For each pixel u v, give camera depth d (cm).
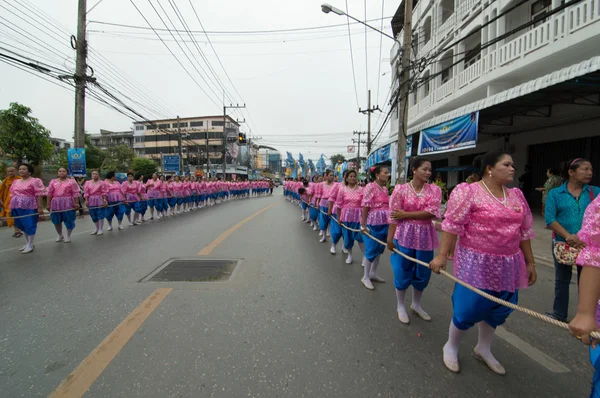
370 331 308
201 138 5256
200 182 1770
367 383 230
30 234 608
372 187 426
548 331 318
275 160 8738
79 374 233
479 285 230
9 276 454
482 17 1153
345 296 397
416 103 1828
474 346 287
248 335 293
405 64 957
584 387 231
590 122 951
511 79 1005
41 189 630
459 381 235
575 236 313
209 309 346
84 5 1177
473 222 236
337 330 308
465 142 912
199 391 217
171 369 240
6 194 854
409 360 261
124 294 385
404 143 984
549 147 1108
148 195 1174
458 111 938
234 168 5031
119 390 217
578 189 328
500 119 1096
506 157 224
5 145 1414
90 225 993
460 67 1373
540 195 1138
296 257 582
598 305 164
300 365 249
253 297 382
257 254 595
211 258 559
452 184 1722
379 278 460
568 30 764
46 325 306
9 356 255
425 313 342
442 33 1467
